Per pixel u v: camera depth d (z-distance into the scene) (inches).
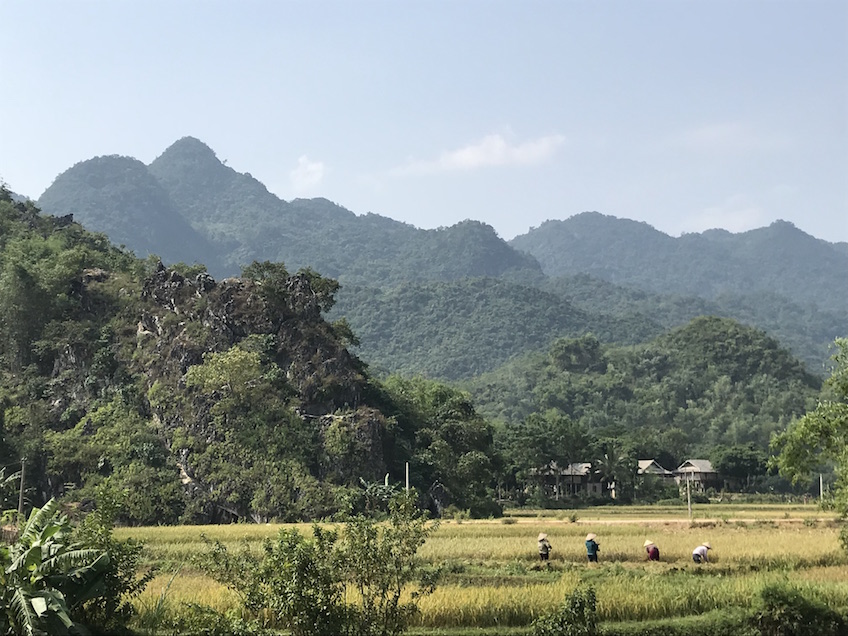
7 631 1153.4
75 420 4763.8
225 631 1141.1
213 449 4392.2
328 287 5575.8
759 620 1382.9
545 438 6584.6
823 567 1994.3
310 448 4503.0
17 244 5831.7
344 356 5032.0
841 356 1624.0
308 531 2989.7
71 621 1170.0
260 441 4439.0
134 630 1296.8
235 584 1186.6
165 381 4751.5
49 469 4424.2
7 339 5196.9
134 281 5526.6
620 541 2506.2
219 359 4630.9
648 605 1464.1
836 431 1569.9
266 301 5064.0
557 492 6683.1
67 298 5290.4
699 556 2070.6
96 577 1250.6
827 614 1384.1
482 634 1330.0
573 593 1300.4
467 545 2428.6
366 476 4530.0
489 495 5472.4
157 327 5029.5
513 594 1476.4
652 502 6382.9
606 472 6663.4
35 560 1186.0
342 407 4879.4
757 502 6225.4
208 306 5004.9
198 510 4232.3
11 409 4739.2
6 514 1963.6
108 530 1336.1
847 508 1605.6
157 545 2507.4
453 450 5285.4
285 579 1127.6
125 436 4495.6
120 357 4975.4
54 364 5064.0
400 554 1178.6
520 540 2576.3
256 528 3235.7
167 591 1454.2
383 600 1184.8
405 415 5388.8
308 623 1112.8
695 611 1481.3
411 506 1197.7
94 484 4274.1
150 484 4256.9
